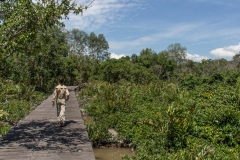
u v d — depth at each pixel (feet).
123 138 30.83
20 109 44.96
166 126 26.22
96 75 154.81
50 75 87.51
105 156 26.96
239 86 43.88
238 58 167.94
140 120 33.94
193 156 20.04
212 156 20.36
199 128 28.04
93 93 76.28
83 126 31.09
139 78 131.54
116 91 63.52
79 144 23.16
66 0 23.22
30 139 24.58
